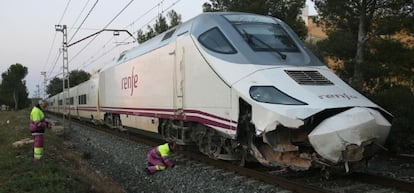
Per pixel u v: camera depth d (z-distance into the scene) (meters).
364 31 15.30
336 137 7.63
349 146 7.66
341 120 7.68
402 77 16.28
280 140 8.37
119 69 19.09
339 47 16.72
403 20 14.62
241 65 9.30
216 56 10.02
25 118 42.09
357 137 7.66
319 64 9.66
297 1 20.34
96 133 24.03
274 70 8.91
